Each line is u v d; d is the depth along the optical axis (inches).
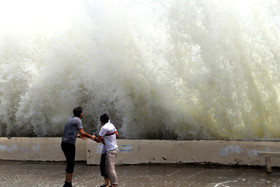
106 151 181.8
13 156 276.8
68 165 186.7
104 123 188.2
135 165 244.8
